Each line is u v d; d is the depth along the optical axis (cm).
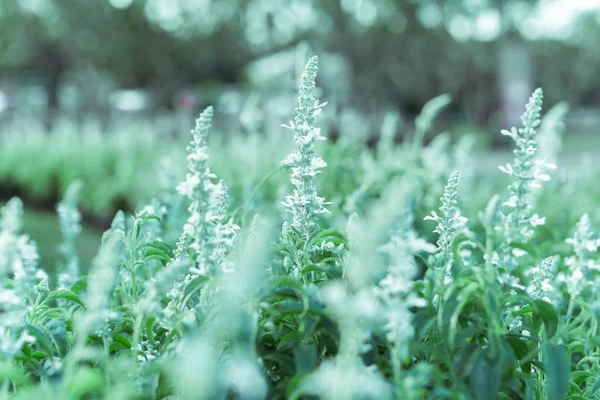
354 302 134
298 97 204
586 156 634
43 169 1068
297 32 3253
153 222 303
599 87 5306
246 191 386
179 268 171
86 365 189
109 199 844
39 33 3606
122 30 3344
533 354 173
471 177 596
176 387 164
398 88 3438
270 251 187
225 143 1226
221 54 3762
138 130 1302
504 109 2191
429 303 177
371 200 410
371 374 143
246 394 145
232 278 147
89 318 150
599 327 227
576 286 217
